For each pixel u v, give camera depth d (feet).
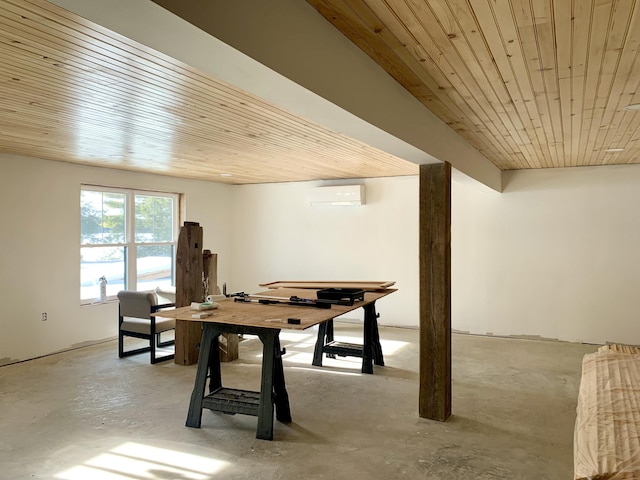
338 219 25.14
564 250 20.75
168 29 4.50
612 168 19.93
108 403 13.20
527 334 21.42
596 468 5.32
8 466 9.64
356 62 7.55
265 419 10.94
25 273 17.74
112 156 17.74
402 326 23.79
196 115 11.58
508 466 9.64
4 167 17.04
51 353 18.58
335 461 9.87
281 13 5.69
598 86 9.43
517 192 21.49
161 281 23.89
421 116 10.56
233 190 27.78
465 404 13.23
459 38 7.17
